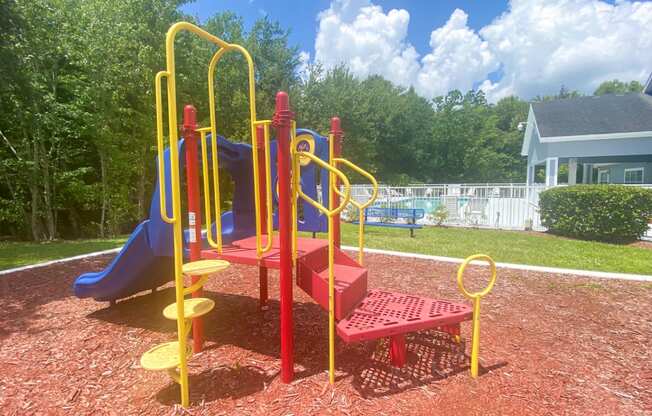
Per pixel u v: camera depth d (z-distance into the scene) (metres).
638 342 3.16
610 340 3.20
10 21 7.98
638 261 6.57
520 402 2.29
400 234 10.46
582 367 2.74
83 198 12.34
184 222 11.41
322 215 4.04
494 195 12.81
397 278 5.08
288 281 2.43
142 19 12.15
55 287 4.99
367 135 31.38
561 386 2.48
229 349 3.02
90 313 3.95
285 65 27.39
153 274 3.90
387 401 2.28
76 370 2.75
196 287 2.56
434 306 2.82
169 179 3.06
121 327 3.55
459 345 3.08
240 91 19.34
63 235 14.02
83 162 12.93
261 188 3.87
